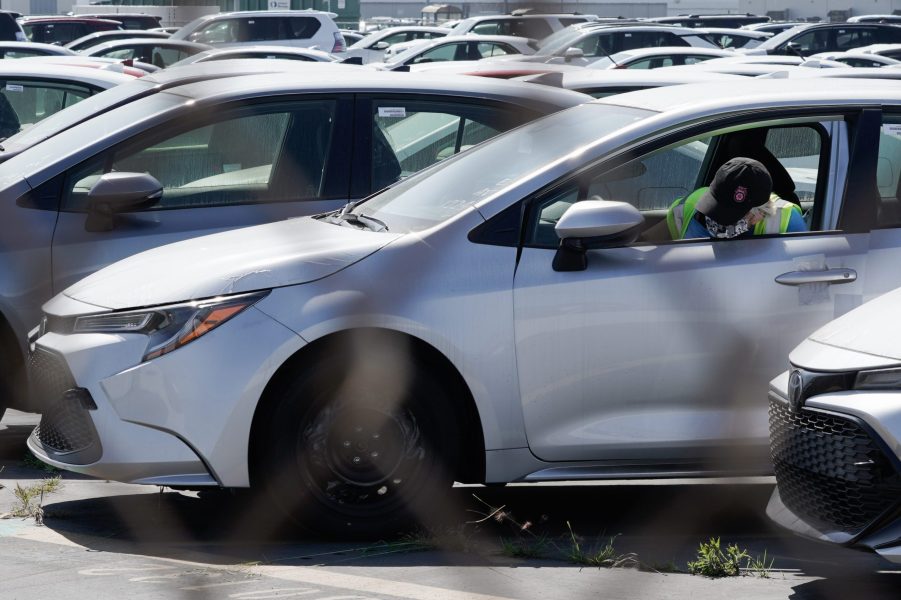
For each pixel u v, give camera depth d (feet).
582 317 58.34
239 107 77.05
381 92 79.87
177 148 76.13
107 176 72.18
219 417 55.72
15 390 73.00
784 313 60.08
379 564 54.24
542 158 62.90
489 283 57.72
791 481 51.55
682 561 55.42
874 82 66.80
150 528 60.39
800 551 57.41
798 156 64.95
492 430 58.03
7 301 71.87
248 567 53.42
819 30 342.44
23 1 486.79
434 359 57.77
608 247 59.11
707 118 61.87
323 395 56.59
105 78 115.34
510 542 58.29
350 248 58.13
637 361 58.95
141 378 56.18
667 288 59.00
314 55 258.57
